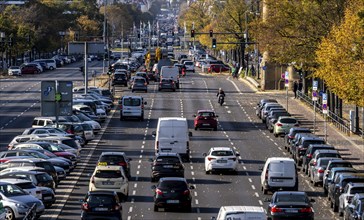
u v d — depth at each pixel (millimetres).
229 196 105000
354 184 90750
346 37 135000
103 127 175125
